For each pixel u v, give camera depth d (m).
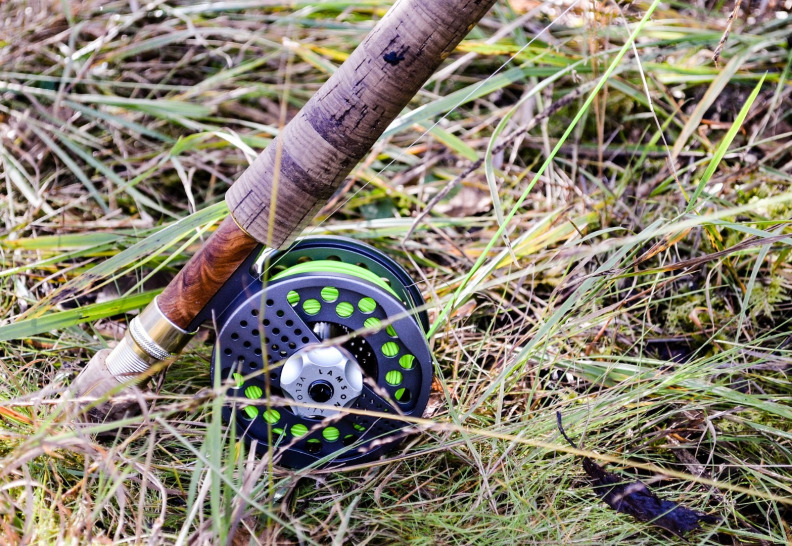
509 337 0.61
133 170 0.71
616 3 0.66
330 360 0.53
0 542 0.49
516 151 0.71
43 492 0.52
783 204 0.65
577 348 0.61
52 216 0.68
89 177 0.72
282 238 0.52
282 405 0.53
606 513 0.53
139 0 0.81
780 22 0.71
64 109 0.75
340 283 0.53
